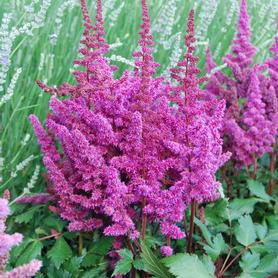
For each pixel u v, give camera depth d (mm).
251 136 826
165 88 701
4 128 869
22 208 728
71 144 614
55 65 988
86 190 613
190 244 682
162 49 1089
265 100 876
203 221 708
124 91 652
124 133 636
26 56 958
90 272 649
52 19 1044
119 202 596
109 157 654
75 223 635
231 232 734
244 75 911
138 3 1211
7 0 1062
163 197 606
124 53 1086
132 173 620
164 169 615
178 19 1199
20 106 893
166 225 623
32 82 943
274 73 890
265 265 657
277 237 712
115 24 1139
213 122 642
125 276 689
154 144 624
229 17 1250
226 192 877
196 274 599
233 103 865
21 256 652
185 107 647
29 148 859
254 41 1340
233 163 865
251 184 819
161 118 655
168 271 623
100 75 652
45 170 854
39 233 699
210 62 949
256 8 1468
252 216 854
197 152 594
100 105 651
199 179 604
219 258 710
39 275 650
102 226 682
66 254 650
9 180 784
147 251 614
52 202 732
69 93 679
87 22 676
